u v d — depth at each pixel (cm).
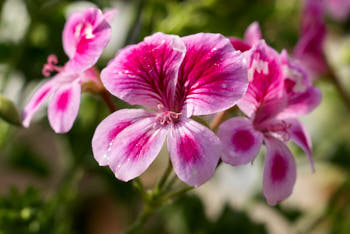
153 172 50
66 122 30
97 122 40
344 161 44
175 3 39
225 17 40
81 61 30
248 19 40
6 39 41
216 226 40
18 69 40
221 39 30
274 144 31
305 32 40
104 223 46
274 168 31
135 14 39
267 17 40
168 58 30
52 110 31
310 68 42
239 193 48
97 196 47
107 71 30
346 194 41
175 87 30
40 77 40
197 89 30
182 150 29
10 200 36
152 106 31
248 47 31
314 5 40
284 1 43
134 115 30
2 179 45
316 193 54
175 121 30
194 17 39
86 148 39
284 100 31
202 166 29
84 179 46
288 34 42
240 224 39
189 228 40
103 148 30
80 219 46
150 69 30
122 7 41
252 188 46
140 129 30
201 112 30
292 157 31
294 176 31
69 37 32
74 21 32
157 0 39
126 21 41
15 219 35
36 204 36
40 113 40
